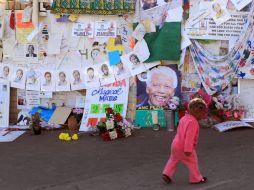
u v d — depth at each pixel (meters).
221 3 9.84
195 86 10.02
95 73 9.96
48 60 10.04
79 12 9.79
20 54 10.08
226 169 6.86
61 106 10.13
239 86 10.10
